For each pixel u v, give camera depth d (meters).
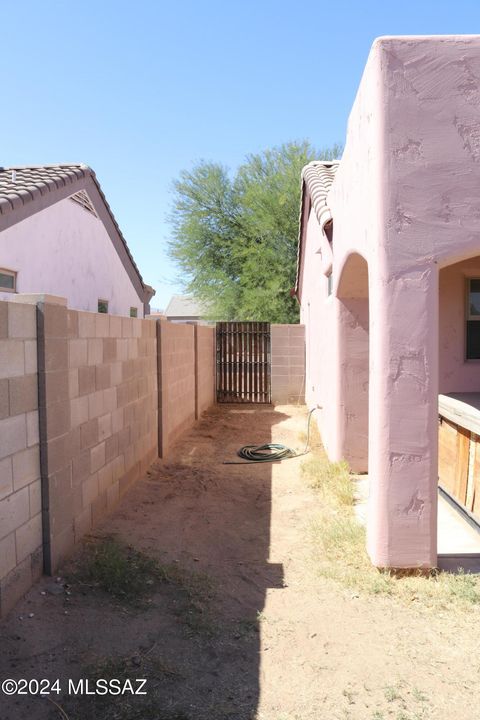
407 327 4.62
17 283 9.41
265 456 9.23
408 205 4.57
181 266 23.83
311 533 5.79
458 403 6.52
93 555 4.93
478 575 4.70
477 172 4.53
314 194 9.66
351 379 7.96
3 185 9.91
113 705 3.09
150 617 4.02
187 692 3.23
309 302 13.73
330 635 3.88
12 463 3.97
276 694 3.23
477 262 7.64
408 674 3.43
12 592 3.96
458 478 6.32
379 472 4.70
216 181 23.44
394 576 4.69
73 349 5.13
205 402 14.10
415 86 4.54
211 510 6.59
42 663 3.41
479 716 3.05
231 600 4.39
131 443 7.19
